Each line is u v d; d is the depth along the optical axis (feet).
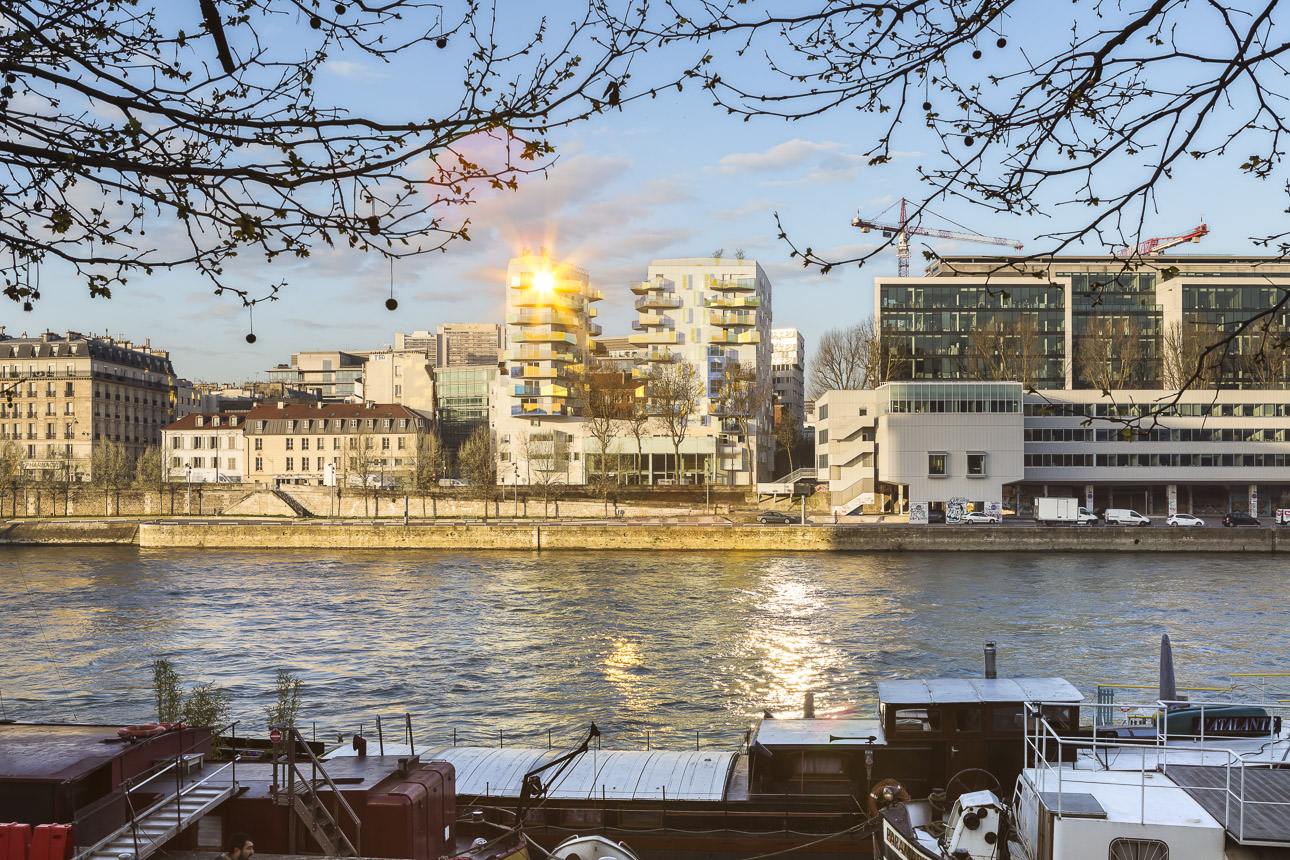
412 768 57.21
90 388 547.49
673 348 524.11
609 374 540.52
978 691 70.64
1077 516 350.64
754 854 69.62
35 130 19.97
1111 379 418.92
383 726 131.03
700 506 410.72
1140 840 47.78
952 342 496.64
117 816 45.29
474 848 59.11
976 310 497.87
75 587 267.59
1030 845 53.52
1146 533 334.03
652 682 153.28
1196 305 484.74
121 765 47.80
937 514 379.96
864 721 78.13
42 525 396.78
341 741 110.32
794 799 71.31
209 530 382.22
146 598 246.27
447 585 268.62
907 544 343.26
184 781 51.01
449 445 616.80
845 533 346.74
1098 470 394.93
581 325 562.66
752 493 424.05
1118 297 506.89
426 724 131.85
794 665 163.43
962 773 67.72
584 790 74.13
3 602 239.91
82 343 554.87
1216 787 51.96
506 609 224.74
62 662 171.42
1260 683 146.41
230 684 155.22
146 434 598.75
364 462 468.34
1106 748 66.54
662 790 73.51
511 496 418.92
